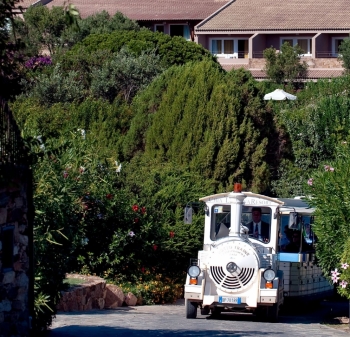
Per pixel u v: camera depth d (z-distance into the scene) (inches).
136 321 1217.4
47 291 1018.7
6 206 833.5
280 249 1509.6
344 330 1252.5
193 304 1310.3
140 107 2058.3
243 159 1932.8
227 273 1270.9
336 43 4670.3
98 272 1534.2
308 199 1360.7
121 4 5123.0
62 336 1030.4
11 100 856.3
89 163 1503.4
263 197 1355.8
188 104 1937.7
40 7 3718.0
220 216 1366.9
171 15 4965.6
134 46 3358.8
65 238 1041.5
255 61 4598.9
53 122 2050.9
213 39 4820.4
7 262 842.2
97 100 2391.7
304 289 1529.3
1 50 828.6
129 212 1550.2
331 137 2447.1
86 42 3454.7
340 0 4862.2
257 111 1975.9
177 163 1904.5
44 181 1064.8
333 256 1309.1
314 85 3513.8
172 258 1644.9
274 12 4815.5
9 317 845.2
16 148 850.8
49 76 2679.6
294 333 1149.7
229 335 1082.1
